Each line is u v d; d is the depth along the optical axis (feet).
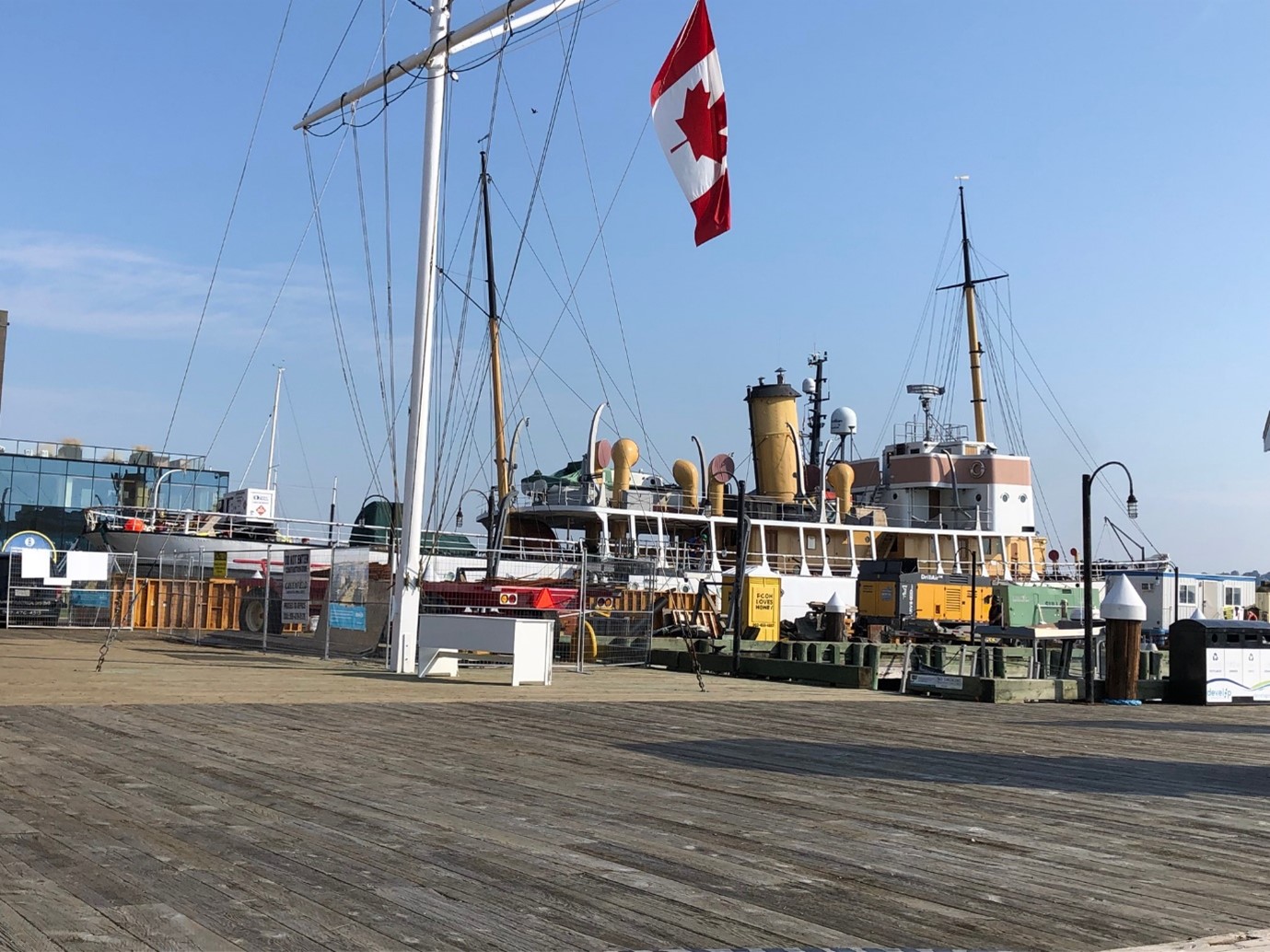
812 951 18.86
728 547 157.99
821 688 81.66
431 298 75.25
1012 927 20.77
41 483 162.30
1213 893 23.59
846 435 190.08
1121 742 51.62
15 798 28.50
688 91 68.08
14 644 92.32
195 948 17.56
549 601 89.45
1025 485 177.27
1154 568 172.65
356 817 27.91
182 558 121.80
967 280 208.44
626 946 18.65
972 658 105.09
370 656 82.33
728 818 29.81
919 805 32.81
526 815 29.09
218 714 48.34
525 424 134.51
